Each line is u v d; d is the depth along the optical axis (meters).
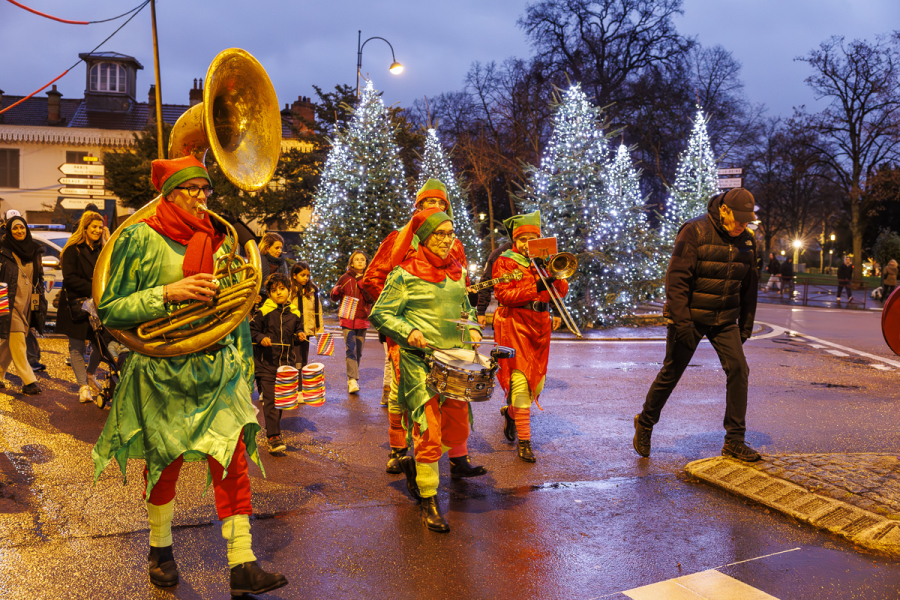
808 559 3.65
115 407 3.07
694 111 36.84
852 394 8.41
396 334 4.02
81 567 3.34
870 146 37.16
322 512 4.20
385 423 6.52
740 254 5.11
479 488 4.73
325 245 18.28
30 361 8.06
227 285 3.13
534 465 5.29
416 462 4.04
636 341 13.77
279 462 5.23
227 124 3.28
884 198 37.88
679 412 7.20
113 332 3.00
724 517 4.25
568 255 5.29
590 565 3.54
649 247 15.59
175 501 4.27
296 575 3.35
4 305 6.70
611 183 15.48
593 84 37.00
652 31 37.19
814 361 11.24
